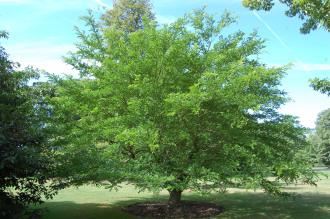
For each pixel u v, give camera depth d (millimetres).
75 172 9906
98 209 12820
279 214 12094
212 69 10781
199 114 10297
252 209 12961
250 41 11633
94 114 11453
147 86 10125
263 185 11305
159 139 10352
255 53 11547
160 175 10062
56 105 11039
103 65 11477
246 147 11141
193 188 10148
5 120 8328
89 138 10891
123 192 17250
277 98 11281
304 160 11727
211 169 10484
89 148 10711
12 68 10445
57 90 11758
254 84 10633
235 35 11672
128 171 9945
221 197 15836
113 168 9852
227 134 10719
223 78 9727
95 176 9977
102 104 11289
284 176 11234
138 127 9938
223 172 10336
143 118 10352
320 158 45281
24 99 9602
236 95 9984
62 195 16234
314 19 9734
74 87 11555
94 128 10992
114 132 10328
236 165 10336
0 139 7723
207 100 9859
